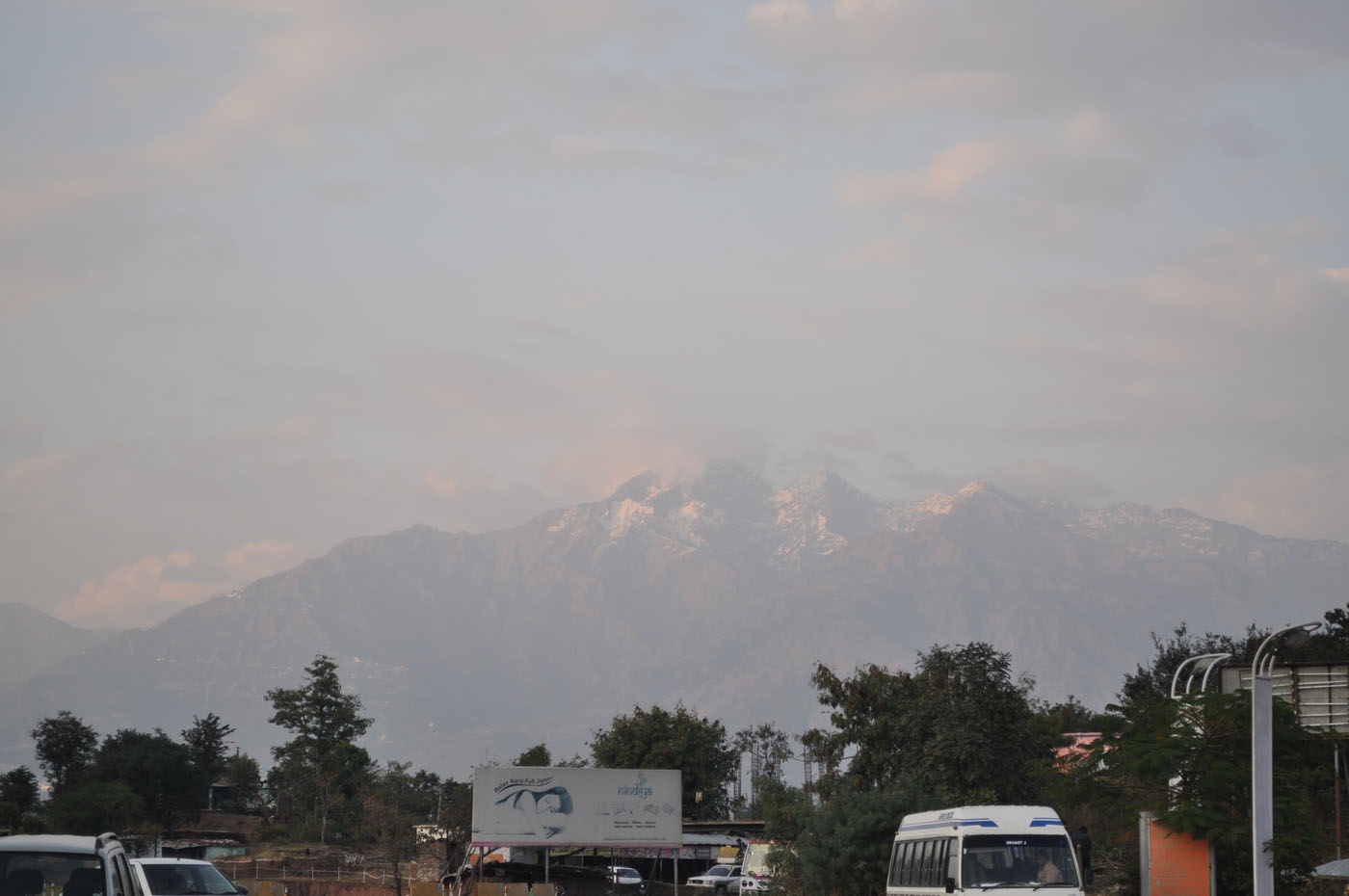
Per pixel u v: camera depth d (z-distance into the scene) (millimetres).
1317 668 65562
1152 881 40562
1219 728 41094
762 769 167500
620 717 130375
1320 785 51438
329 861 140125
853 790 63438
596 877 94750
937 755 64312
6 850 21266
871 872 58812
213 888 33344
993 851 34938
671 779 86312
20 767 172750
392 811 143125
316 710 195000
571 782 85250
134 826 157875
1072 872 34844
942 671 69625
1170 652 106500
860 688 73625
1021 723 66188
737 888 94188
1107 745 43500
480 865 86438
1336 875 37156
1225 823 39500
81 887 20969
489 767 84750
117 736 189750
